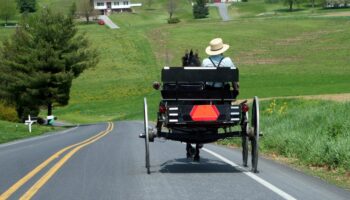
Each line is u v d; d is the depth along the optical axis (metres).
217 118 13.77
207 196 11.37
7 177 14.62
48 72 67.00
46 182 13.45
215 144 25.92
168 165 16.62
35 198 11.45
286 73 100.75
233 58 120.19
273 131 23.47
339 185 13.22
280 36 142.88
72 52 68.75
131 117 77.94
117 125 55.06
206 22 180.50
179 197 11.30
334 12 193.12
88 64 71.06
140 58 126.50
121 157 19.31
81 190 12.33
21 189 12.55
